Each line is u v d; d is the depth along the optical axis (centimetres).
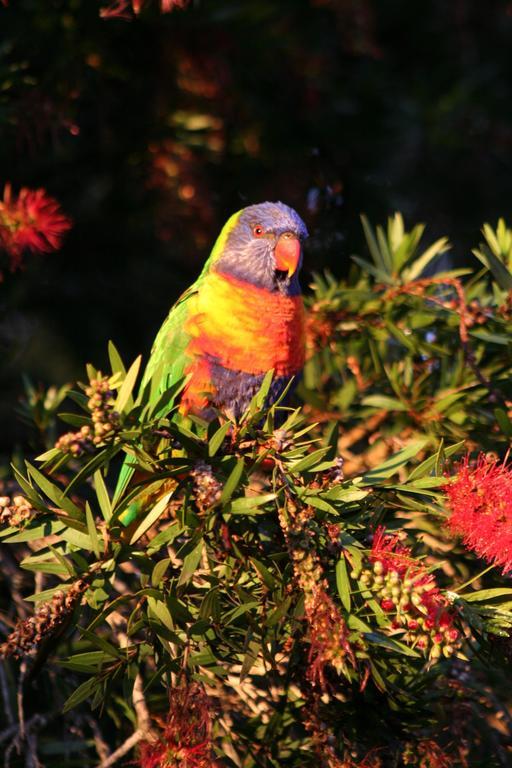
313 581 345
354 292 549
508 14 932
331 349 579
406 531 431
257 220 532
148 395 384
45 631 355
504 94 900
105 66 707
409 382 530
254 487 523
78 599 364
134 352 862
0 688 557
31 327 821
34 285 817
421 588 338
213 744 401
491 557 383
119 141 769
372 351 546
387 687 415
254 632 374
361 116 830
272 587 364
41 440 623
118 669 375
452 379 532
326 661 354
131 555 368
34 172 769
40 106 676
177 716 366
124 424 347
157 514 366
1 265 678
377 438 552
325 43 813
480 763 453
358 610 359
